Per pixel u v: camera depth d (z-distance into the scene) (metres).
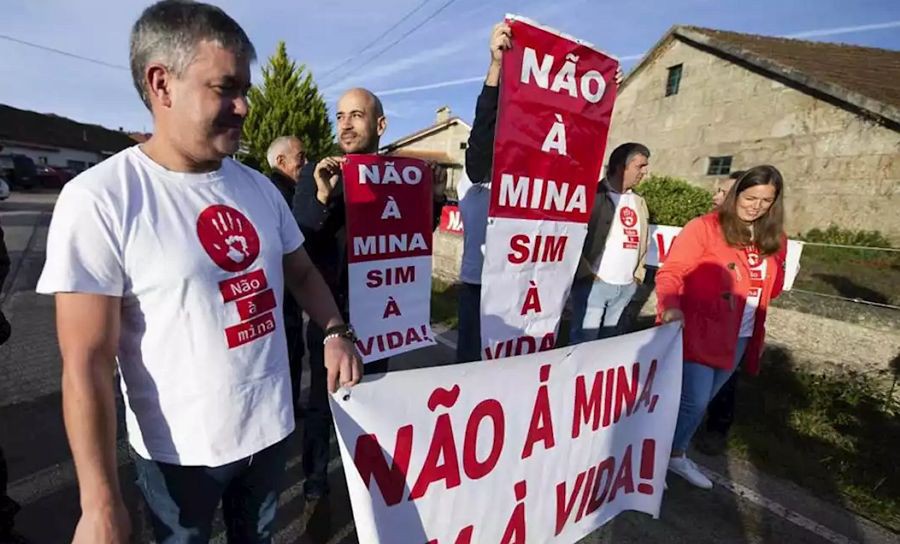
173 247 1.06
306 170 2.29
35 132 34.34
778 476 2.79
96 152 37.19
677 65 13.65
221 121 1.08
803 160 10.59
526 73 1.80
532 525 1.77
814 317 3.98
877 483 2.68
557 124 1.93
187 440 1.14
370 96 2.30
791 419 3.38
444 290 6.89
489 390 1.54
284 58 19.33
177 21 1.01
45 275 0.95
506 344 2.04
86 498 0.90
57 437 2.74
